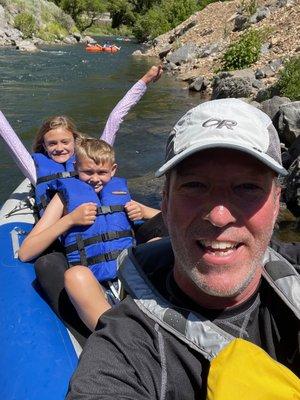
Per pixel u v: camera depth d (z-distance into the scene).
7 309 0.77
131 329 0.44
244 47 3.92
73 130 1.17
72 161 1.14
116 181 0.98
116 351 0.43
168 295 0.47
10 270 0.88
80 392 0.41
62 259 0.82
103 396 0.40
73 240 0.89
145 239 0.96
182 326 0.44
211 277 0.43
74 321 0.75
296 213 1.50
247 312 0.46
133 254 0.52
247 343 0.41
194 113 0.44
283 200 1.58
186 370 0.43
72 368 0.65
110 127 1.30
